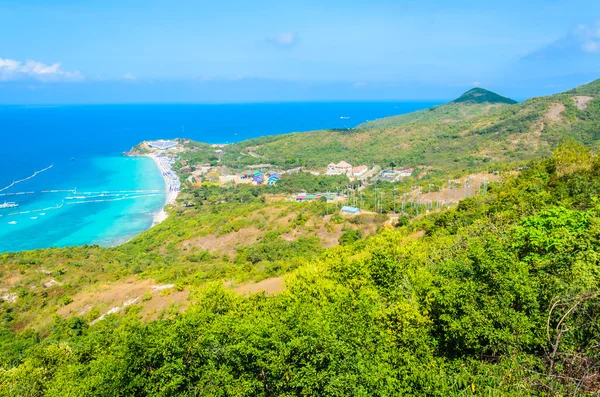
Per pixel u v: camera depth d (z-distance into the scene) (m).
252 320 21.27
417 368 16.91
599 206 27.02
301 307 20.20
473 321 16.72
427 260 29.89
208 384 17.12
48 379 25.39
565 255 19.28
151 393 16.52
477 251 19.11
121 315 50.69
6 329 49.62
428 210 99.19
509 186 57.91
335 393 15.51
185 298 52.78
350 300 21.19
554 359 14.15
